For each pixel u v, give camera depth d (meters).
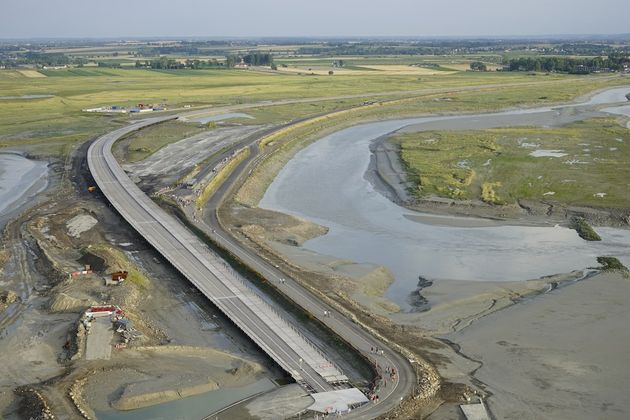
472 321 82.94
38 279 97.06
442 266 103.69
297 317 84.12
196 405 64.00
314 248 112.94
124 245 111.62
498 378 69.44
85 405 63.31
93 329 77.31
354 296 91.06
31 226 120.44
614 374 69.81
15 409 62.88
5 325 81.56
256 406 63.28
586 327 80.50
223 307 85.19
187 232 115.25
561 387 67.50
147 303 89.00
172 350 74.50
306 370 69.69
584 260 105.00
